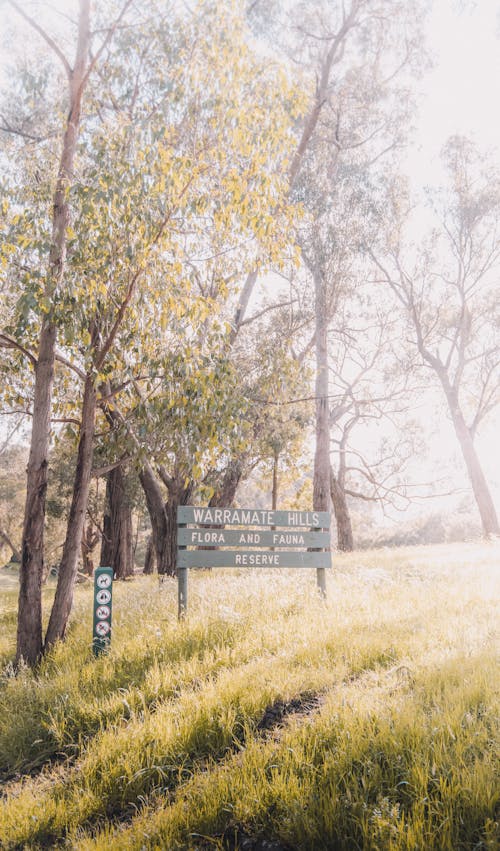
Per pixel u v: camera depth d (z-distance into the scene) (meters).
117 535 23.56
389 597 9.35
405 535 41.94
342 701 4.96
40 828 4.25
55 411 10.21
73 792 4.66
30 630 8.36
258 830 3.76
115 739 5.19
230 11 8.38
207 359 8.70
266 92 8.46
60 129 10.99
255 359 16.78
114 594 13.73
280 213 9.02
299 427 23.42
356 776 3.95
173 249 8.62
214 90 8.23
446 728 4.23
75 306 7.74
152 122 8.11
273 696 5.60
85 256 7.85
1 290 8.92
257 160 8.40
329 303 22.66
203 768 4.70
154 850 3.65
